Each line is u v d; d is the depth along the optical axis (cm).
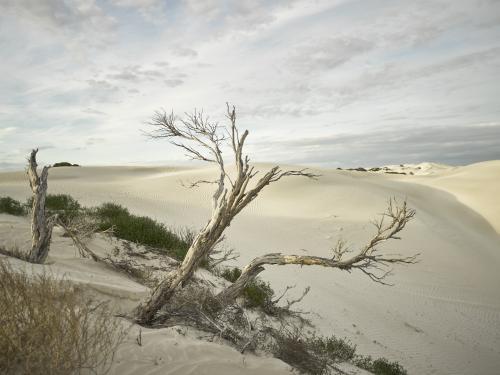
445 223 3139
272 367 446
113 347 364
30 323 280
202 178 3888
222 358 425
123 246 941
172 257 963
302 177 3881
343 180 4056
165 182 3688
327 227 2497
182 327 523
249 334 587
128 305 567
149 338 420
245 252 1677
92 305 492
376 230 2484
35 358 272
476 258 2333
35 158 693
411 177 6988
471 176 5591
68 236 897
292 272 1491
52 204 1480
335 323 1074
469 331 1402
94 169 5506
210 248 535
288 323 857
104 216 1338
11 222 1015
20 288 307
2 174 4431
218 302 578
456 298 1709
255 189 506
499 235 3341
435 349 1167
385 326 1214
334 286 1458
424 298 1634
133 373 338
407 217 491
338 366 709
